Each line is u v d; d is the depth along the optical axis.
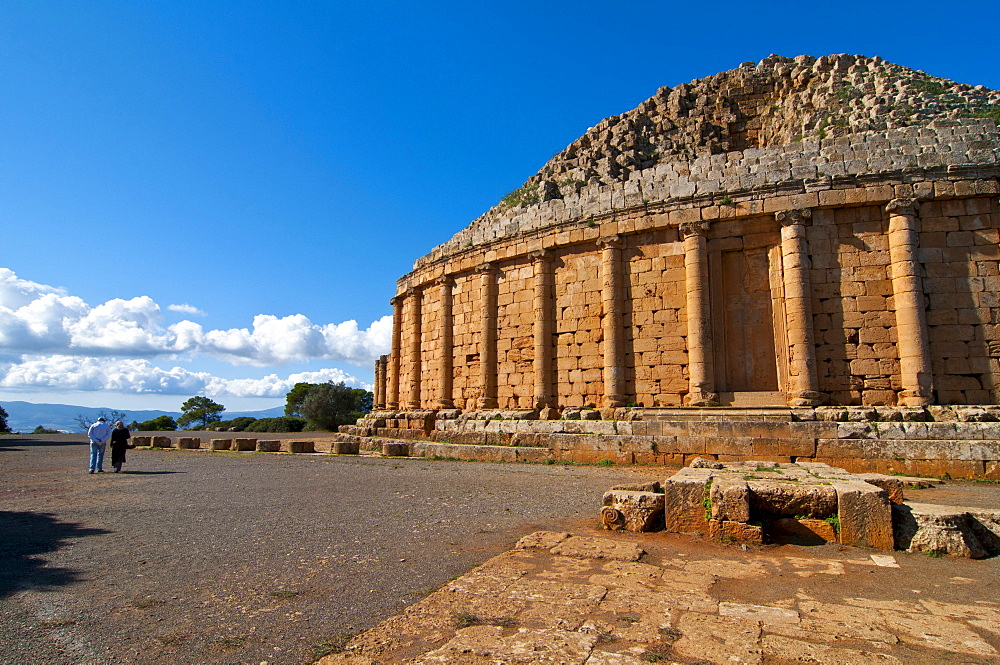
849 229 23.98
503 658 5.40
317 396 79.62
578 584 7.62
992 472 18.33
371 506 13.84
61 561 9.11
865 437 20.52
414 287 37.97
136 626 6.36
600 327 27.89
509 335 31.12
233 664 5.39
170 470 23.16
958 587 7.65
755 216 25.00
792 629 6.13
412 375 37.16
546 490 16.19
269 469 22.94
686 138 35.03
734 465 15.91
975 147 23.20
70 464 26.69
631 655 5.46
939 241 23.03
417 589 7.60
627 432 24.05
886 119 26.95
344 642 5.88
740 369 24.95
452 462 25.11
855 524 9.83
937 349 22.41
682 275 26.20
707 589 7.48
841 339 23.38
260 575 8.27
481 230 33.47
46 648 5.77
